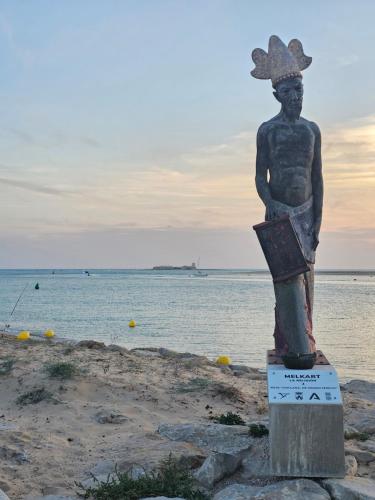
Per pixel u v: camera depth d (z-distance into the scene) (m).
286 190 7.06
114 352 14.34
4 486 6.05
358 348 22.09
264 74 7.30
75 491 6.02
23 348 14.19
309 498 5.24
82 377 10.39
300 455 5.61
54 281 122.25
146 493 5.71
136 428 8.16
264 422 7.59
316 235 7.21
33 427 8.15
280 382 5.86
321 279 163.62
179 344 23.61
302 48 7.62
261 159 7.25
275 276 6.38
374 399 11.13
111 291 74.81
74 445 7.48
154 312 40.44
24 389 9.85
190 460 6.48
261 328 29.72
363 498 5.21
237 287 92.75
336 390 5.73
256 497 5.32
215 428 7.17
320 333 26.98
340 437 5.59
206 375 12.20
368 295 65.00
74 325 31.30
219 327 30.20
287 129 7.06
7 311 40.88
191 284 107.75
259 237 6.43
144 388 10.26
